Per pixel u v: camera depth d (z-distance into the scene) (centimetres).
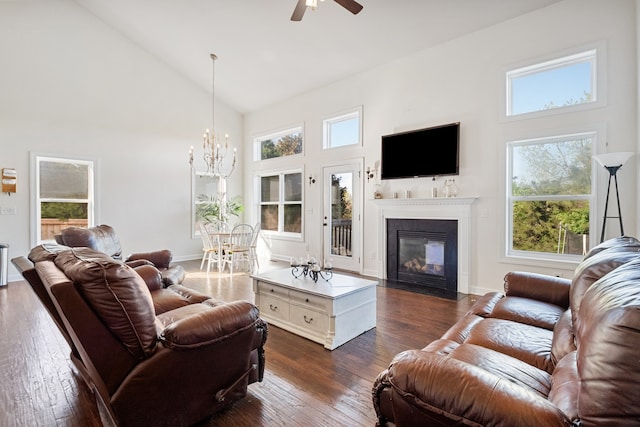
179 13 504
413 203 477
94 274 135
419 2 385
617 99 329
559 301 218
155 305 239
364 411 187
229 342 168
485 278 418
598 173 344
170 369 150
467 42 428
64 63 542
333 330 268
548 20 367
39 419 183
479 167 420
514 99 401
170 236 665
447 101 446
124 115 605
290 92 645
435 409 96
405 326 316
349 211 574
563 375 116
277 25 478
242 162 778
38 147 521
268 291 327
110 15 557
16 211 505
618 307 82
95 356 139
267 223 741
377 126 525
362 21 430
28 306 369
